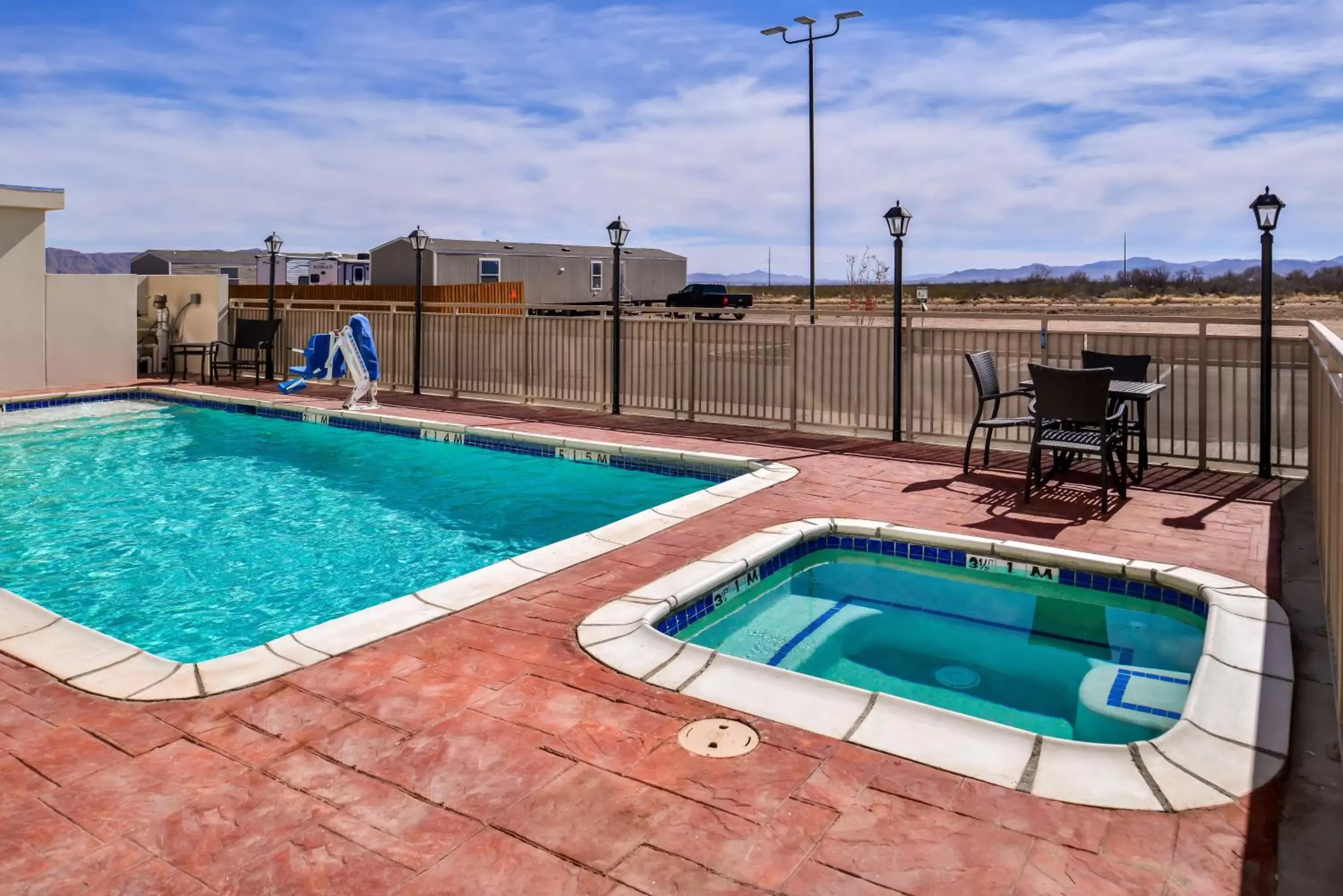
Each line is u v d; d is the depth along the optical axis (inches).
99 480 307.3
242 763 98.9
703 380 374.3
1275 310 1469.0
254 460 341.1
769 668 123.0
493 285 751.7
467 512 267.7
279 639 137.8
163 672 125.3
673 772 96.3
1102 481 217.3
